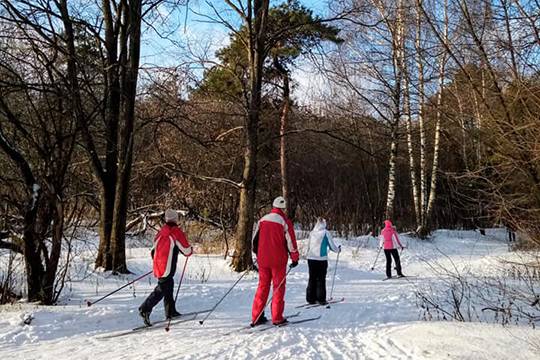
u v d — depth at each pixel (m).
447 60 10.83
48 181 8.59
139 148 17.00
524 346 5.70
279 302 7.53
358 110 24.88
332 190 29.50
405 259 18.41
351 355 5.74
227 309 8.91
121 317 7.93
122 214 11.91
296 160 28.72
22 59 9.11
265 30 13.92
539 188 8.97
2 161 9.81
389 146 26.25
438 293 10.77
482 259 16.42
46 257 8.72
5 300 8.78
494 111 9.25
